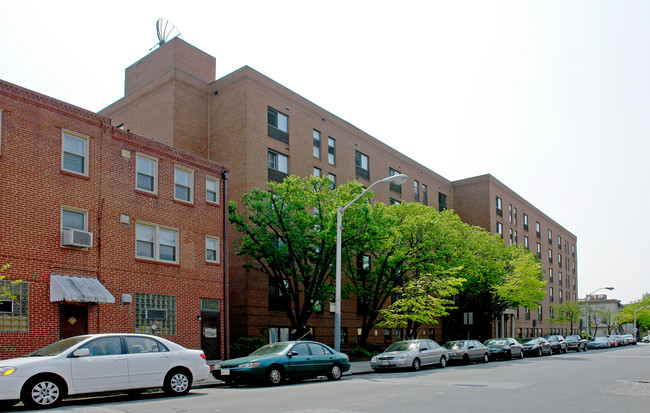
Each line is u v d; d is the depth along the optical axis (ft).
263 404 38.65
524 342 125.49
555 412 36.01
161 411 34.94
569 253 276.41
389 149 147.95
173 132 102.68
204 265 76.54
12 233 55.52
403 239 105.91
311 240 87.56
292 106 113.70
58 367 37.68
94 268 62.59
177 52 111.24
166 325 69.77
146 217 69.56
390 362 74.02
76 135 63.10
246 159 100.63
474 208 183.21
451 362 90.48
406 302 99.55
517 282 131.44
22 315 55.31
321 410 35.58
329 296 97.55
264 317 98.53
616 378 61.98
